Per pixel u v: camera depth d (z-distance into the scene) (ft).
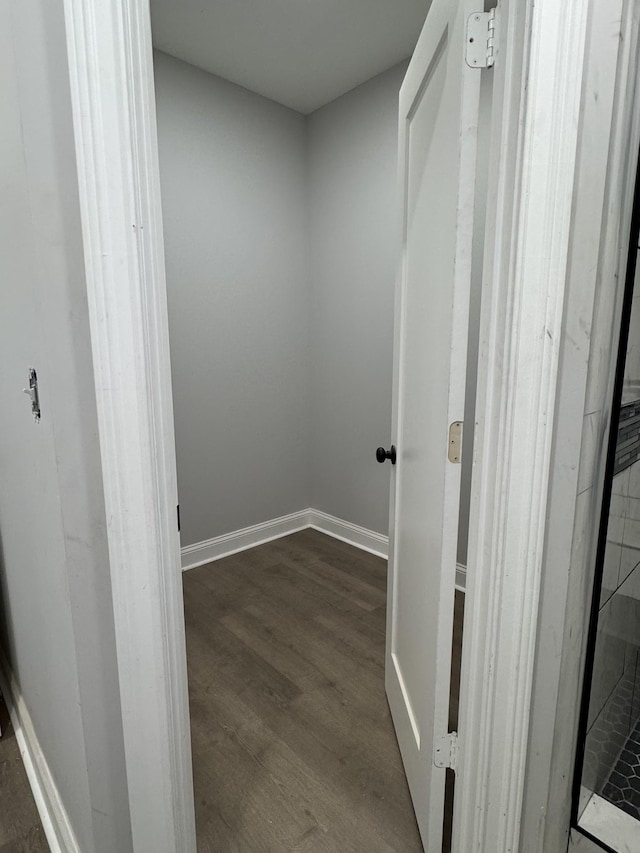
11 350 3.50
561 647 3.13
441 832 3.65
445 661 3.49
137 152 2.35
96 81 2.19
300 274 9.92
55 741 3.95
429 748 3.69
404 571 4.78
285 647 6.56
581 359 2.85
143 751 2.87
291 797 4.39
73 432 2.71
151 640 2.76
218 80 8.23
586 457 3.03
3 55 2.80
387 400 8.86
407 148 4.53
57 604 3.28
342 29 7.01
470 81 2.81
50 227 2.55
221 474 9.21
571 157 2.57
